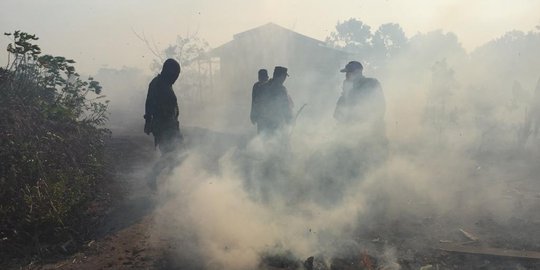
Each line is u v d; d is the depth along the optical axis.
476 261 4.21
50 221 4.56
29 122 5.97
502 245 4.49
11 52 6.84
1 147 5.17
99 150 7.11
